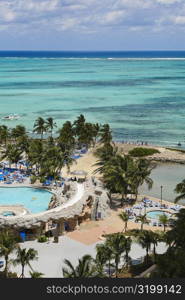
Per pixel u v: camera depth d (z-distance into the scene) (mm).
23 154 119688
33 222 65688
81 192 80500
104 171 86875
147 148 128000
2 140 126125
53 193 87812
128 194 90875
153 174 110500
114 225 72125
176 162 119562
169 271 40562
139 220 70688
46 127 142625
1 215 69812
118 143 138875
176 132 158500
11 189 91188
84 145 133000
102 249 49281
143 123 175000
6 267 49719
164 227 66562
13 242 51188
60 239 65688
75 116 189750
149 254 59281
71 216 68688
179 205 85375
